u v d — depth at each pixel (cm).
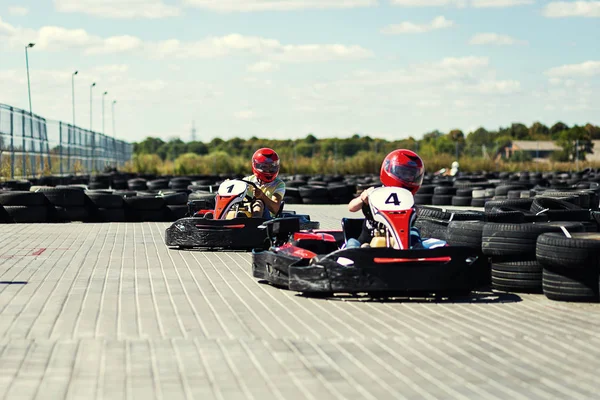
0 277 905
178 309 714
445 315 695
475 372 513
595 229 1117
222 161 5025
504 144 5472
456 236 856
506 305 745
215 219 1179
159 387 476
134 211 1789
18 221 1730
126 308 717
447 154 5150
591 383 492
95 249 1205
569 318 683
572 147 5666
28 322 652
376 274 753
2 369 509
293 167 4909
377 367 522
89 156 4178
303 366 523
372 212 807
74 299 761
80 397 457
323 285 762
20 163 2834
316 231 920
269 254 842
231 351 559
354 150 5153
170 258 1096
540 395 468
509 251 805
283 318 676
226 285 856
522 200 1262
